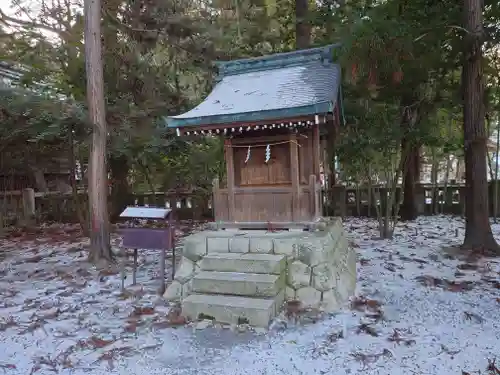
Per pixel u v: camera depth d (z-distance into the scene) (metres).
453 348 3.47
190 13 11.10
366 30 5.80
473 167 7.10
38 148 10.85
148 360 3.46
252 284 4.41
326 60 6.55
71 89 10.16
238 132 5.79
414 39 6.57
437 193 11.91
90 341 3.85
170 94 11.11
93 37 7.20
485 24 7.13
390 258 6.78
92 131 7.22
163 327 4.15
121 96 10.32
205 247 5.25
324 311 4.42
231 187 5.94
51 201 13.21
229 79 6.95
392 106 8.52
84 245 9.06
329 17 9.26
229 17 11.05
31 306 4.96
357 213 12.20
